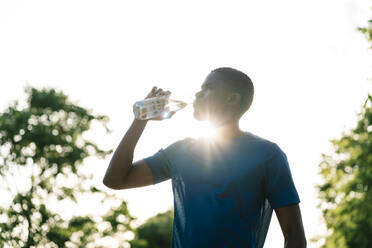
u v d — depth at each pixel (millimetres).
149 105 2150
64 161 23547
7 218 21906
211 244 1752
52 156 23609
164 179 2123
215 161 1857
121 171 2102
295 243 1772
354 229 17078
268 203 1897
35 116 24156
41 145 23641
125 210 24109
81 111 24953
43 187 22859
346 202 17844
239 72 2068
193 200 1828
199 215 1794
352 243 17000
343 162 18594
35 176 23000
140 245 24922
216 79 2049
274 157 1842
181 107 2217
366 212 17344
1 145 23250
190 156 1927
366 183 17531
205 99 2049
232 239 1756
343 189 18047
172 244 1883
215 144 1906
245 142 1886
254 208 1802
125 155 2115
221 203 1784
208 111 2043
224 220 1765
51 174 23125
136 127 2158
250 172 1813
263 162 1826
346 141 18047
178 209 1889
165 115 2191
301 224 1830
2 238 21281
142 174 2102
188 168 1900
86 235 23078
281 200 1813
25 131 23500
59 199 23000
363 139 17859
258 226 1854
